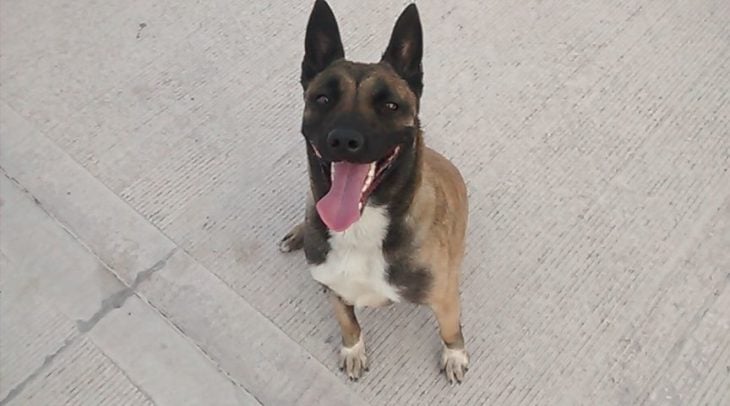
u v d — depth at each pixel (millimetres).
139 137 4602
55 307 3943
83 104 4770
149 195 4348
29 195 4352
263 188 4348
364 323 3869
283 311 3896
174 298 3941
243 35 5055
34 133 4633
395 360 3734
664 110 4562
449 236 3285
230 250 4113
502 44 4895
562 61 4805
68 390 3684
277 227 4191
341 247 3131
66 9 5270
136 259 4090
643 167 4328
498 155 4406
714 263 3957
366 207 2979
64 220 4246
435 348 3766
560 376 3641
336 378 3670
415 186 3027
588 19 5004
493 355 3715
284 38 5020
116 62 4969
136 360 3750
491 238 4090
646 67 4762
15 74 4941
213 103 4730
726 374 3611
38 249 4141
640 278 3930
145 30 5125
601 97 4633
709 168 4312
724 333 3732
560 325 3795
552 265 3990
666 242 4043
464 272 3979
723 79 4691
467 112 4590
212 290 3965
